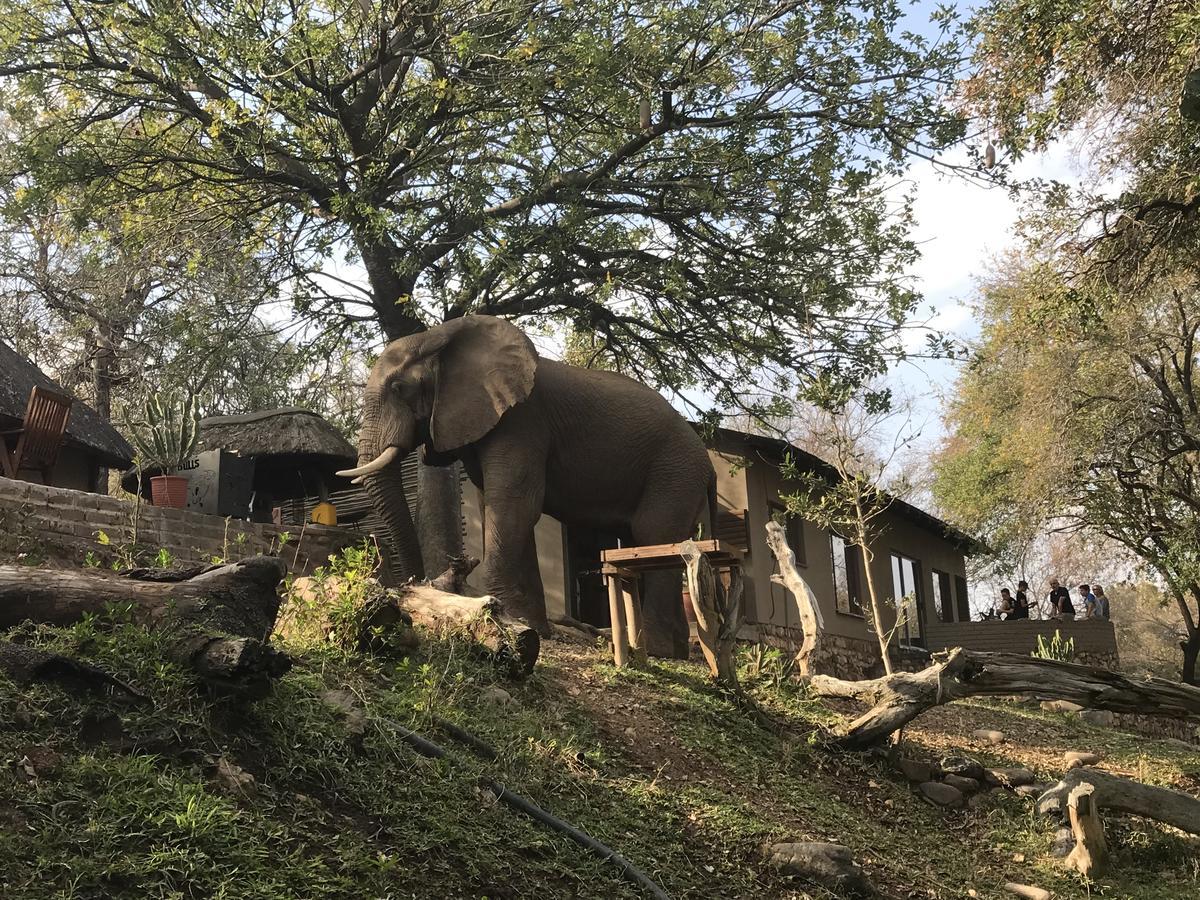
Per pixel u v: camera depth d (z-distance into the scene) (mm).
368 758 5172
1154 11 11453
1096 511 21891
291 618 7043
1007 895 7000
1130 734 13125
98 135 15930
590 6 14406
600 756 6578
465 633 7547
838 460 10234
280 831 4184
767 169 15633
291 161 15570
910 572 24359
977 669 9070
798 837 6395
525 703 7234
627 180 15891
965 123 14539
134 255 16875
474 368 10102
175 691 4625
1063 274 13234
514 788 5621
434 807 4980
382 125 15078
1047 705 14000
